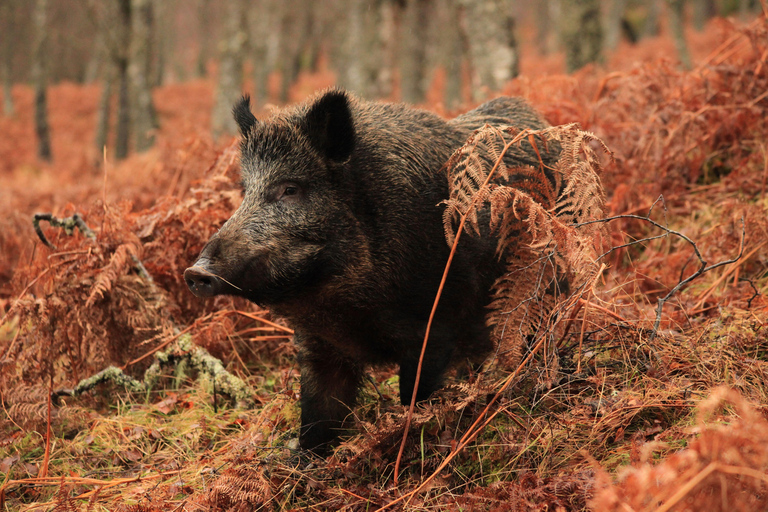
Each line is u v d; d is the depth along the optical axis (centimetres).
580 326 386
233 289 327
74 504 340
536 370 343
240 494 313
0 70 4494
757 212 497
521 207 374
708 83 649
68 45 4556
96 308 481
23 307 462
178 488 352
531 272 349
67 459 406
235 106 379
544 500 279
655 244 557
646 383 344
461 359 399
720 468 208
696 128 621
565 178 346
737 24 712
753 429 219
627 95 661
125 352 496
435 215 363
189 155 735
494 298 393
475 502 292
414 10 2052
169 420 445
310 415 383
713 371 348
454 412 342
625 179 594
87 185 1047
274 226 336
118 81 2338
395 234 352
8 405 451
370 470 342
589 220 343
